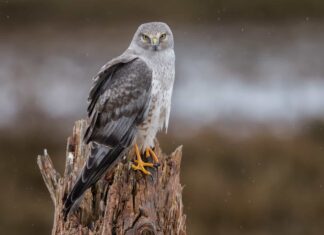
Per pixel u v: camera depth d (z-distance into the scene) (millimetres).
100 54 27719
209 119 19953
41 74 25000
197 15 31609
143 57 8672
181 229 7664
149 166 7797
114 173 7945
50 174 8078
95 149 8031
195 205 15648
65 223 7340
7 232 15273
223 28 30750
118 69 8523
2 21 31062
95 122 8234
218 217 15500
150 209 7301
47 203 16062
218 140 18156
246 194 15875
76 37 29641
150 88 8445
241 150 17500
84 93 23031
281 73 24969
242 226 15328
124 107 8336
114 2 31328
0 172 17062
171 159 7996
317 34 29719
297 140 18172
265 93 22828
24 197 16219
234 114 20500
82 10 31922
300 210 15469
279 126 19469
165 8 32156
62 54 27453
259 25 31203
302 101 22094
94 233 7191
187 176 16266
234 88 23297
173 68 8805
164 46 8703
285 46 28359
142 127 8414
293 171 16906
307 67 25656
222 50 27891
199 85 23469
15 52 27578
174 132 18500
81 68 25906
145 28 8797
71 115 20688
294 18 31172
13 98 22094
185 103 21578
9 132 18969
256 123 19656
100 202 7520
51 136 18953
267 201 15781
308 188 16328
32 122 19953
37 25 30812
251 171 16719
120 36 29766
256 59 26766
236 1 32344
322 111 21094
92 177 7586
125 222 7156
